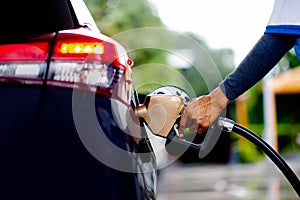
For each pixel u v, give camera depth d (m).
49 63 2.23
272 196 14.14
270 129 22.61
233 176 21.62
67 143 2.18
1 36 2.29
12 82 2.21
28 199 2.15
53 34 2.29
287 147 29.75
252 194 15.02
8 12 2.31
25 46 2.25
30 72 2.22
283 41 2.51
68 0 2.39
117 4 24.08
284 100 29.56
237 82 2.51
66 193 2.16
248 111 30.14
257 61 2.52
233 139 28.88
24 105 2.20
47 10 2.33
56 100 2.21
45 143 2.18
